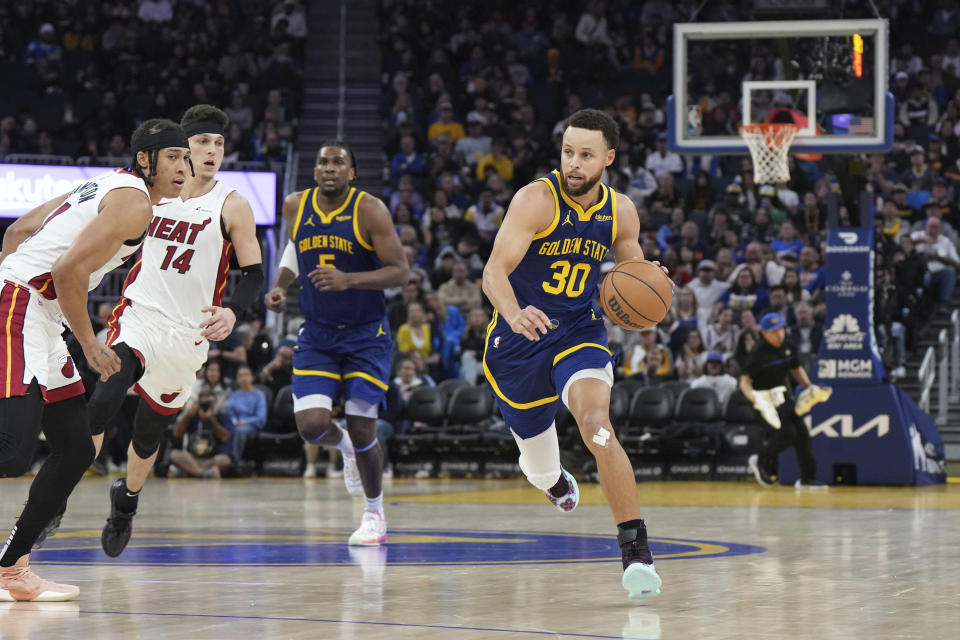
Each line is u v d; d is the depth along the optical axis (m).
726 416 15.56
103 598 4.69
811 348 16.92
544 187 5.15
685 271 18.48
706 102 13.57
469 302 18.67
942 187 19.80
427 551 6.55
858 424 13.94
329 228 7.23
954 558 6.18
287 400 16.33
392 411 16.16
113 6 25.97
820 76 13.37
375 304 7.29
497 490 13.21
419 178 22.56
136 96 23.77
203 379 16.16
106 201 4.66
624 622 4.11
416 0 26.17
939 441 14.57
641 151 22.20
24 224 5.01
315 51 25.84
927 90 22.34
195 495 12.17
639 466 15.51
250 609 4.40
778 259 18.30
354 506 10.48
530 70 24.84
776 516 9.32
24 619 4.18
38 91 24.23
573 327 5.22
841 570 5.64
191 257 5.96
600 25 25.23
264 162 21.67
